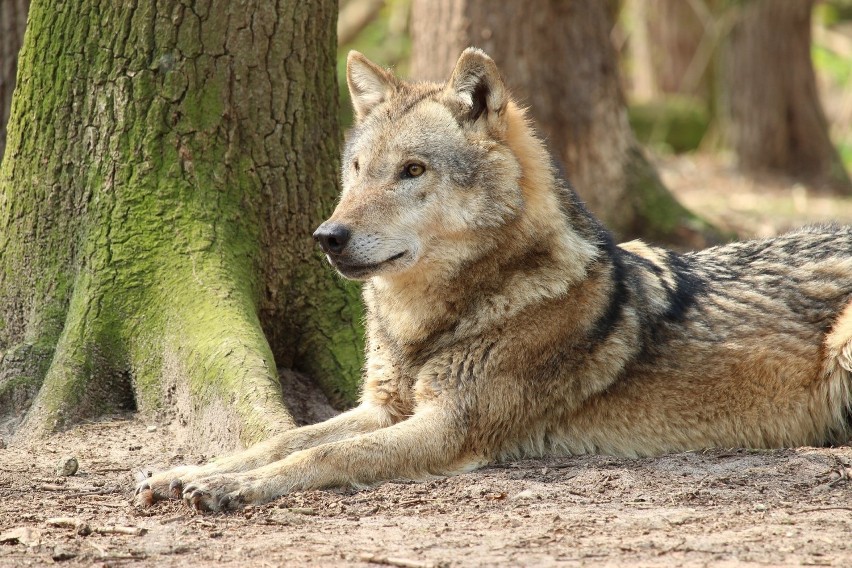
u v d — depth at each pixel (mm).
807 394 10305
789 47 33812
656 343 9992
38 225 11336
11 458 9773
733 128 35000
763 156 34281
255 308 11266
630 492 8531
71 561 6984
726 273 10711
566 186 10172
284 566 6828
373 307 10219
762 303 10422
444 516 8016
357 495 8609
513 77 19547
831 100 44781
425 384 9508
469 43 19547
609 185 20406
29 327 11305
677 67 40562
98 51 11102
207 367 10281
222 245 11117
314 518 8039
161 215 11070
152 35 11016
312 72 11750
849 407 10352
